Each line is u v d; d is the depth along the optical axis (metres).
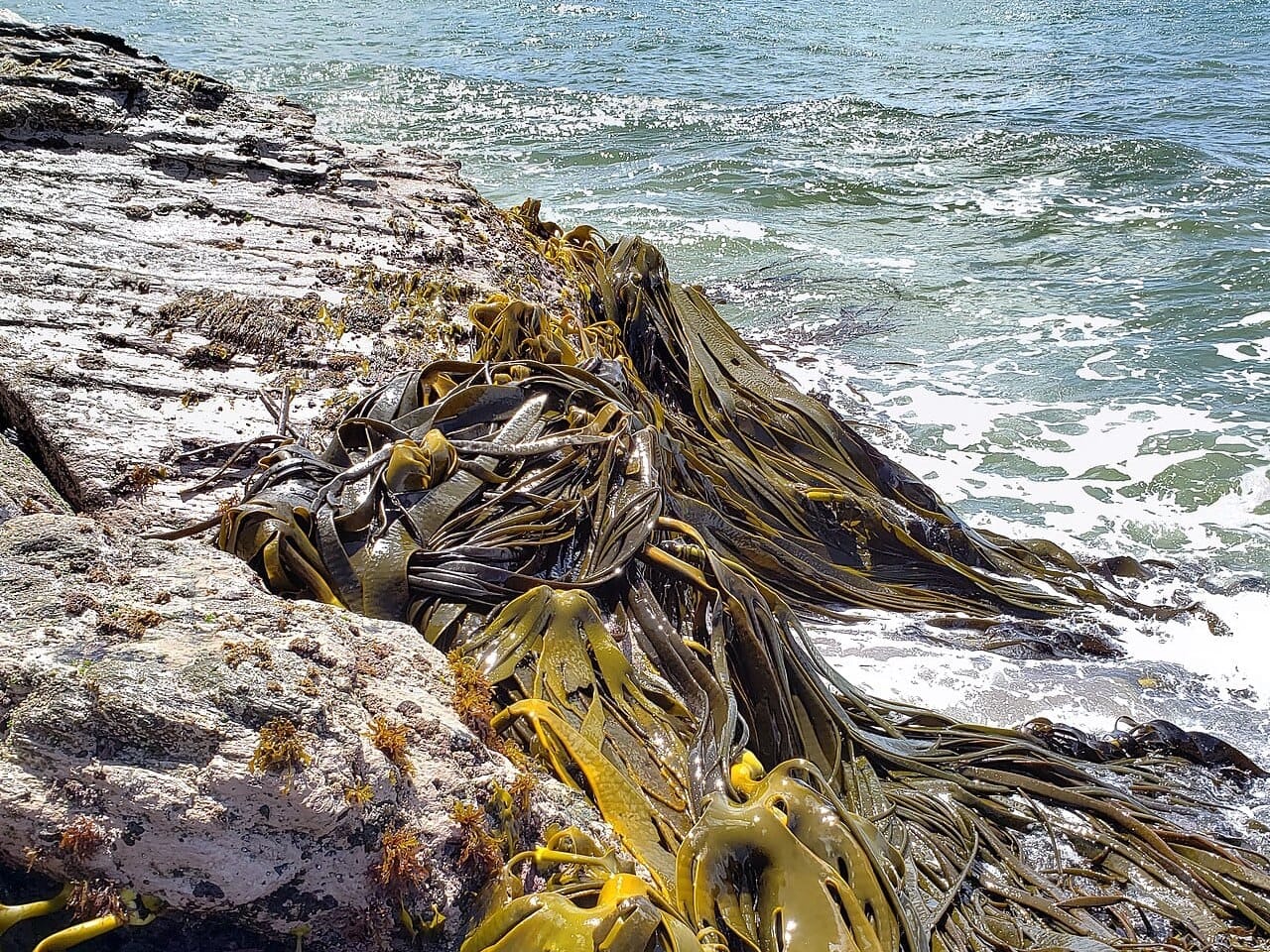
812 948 2.99
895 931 3.21
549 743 3.59
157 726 2.63
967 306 11.42
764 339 10.60
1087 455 8.41
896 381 9.73
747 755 3.72
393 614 4.14
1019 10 31.84
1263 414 8.98
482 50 25.03
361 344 6.58
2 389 5.55
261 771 2.63
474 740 3.17
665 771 3.78
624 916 2.72
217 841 2.59
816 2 32.88
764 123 18.75
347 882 2.73
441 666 3.59
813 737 4.28
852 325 10.93
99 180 8.28
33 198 7.76
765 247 13.14
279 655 2.99
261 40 25.72
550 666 3.96
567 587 4.33
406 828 2.81
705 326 8.25
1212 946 3.77
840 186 15.37
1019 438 8.68
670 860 3.38
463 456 4.84
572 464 4.99
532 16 29.47
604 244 10.23
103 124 8.84
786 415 7.25
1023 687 5.46
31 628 2.86
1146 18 29.83
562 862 3.02
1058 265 12.56
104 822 2.55
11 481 4.40
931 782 4.30
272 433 5.50
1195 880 4.03
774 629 4.41
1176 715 5.37
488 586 4.25
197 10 29.19
